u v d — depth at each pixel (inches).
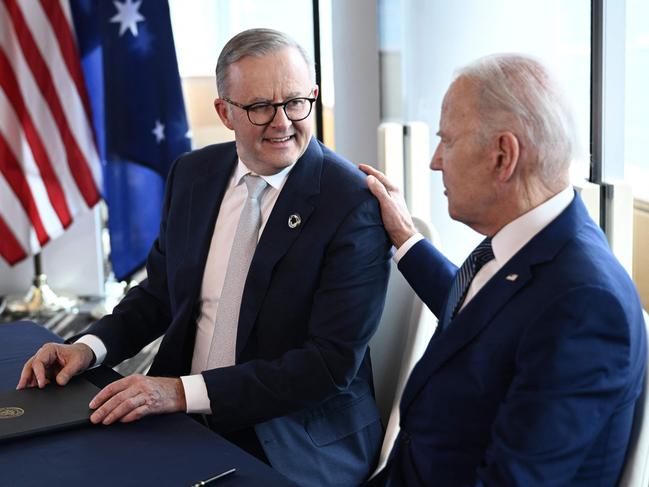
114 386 61.1
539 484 48.7
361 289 69.4
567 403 48.7
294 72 69.6
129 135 160.7
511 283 53.1
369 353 76.8
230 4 193.3
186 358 76.7
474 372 54.0
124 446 55.2
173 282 76.8
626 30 82.6
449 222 122.7
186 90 201.6
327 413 70.6
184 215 78.1
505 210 54.9
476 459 54.6
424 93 123.9
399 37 131.1
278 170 72.3
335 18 146.9
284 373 66.7
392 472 60.3
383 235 71.8
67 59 158.7
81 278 183.5
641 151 83.5
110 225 163.8
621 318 49.0
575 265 51.3
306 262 70.0
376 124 150.3
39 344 76.8
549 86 53.0
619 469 51.9
